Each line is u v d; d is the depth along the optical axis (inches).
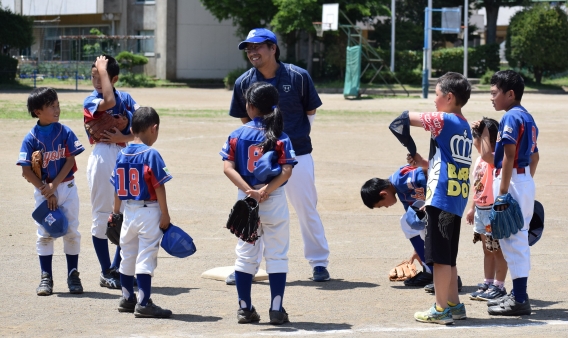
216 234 480.4
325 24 2309.3
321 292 353.7
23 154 337.4
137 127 312.2
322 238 378.0
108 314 311.3
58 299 335.6
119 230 328.5
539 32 2620.6
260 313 315.9
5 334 279.3
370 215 547.8
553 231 490.9
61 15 3088.1
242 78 381.1
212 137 1033.5
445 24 2459.4
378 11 2620.6
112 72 359.6
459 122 295.4
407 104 1825.8
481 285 347.6
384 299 340.2
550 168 784.3
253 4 2539.4
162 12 2869.1
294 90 374.6
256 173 288.5
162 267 400.8
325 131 1147.9
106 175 354.0
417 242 360.8
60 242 453.7
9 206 557.6
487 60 2785.4
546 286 360.5
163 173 304.0
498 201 307.3
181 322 299.3
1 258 410.0
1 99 1706.4
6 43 2459.4
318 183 685.3
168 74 2891.2
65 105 1533.0
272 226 298.4
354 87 2092.8
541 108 1656.0
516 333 281.4
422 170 348.8
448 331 285.3
